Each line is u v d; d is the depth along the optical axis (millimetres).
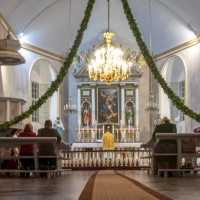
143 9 22438
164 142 10438
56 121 22062
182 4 20031
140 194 4871
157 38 23203
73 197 4680
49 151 10797
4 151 12703
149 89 24641
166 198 4371
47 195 4953
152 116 24312
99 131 23344
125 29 24203
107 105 23750
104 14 23547
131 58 23922
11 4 17672
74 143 22625
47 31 22172
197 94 20641
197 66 20703
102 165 18641
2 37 17547
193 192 5254
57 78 14734
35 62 22094
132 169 18250
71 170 17656
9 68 18922
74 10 22500
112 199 4328
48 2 20719
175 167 10500
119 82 23766
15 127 15727
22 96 20797
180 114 23438
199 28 20125
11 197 4711
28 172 10531
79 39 15312
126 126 23406
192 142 10766
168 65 23375
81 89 23812
